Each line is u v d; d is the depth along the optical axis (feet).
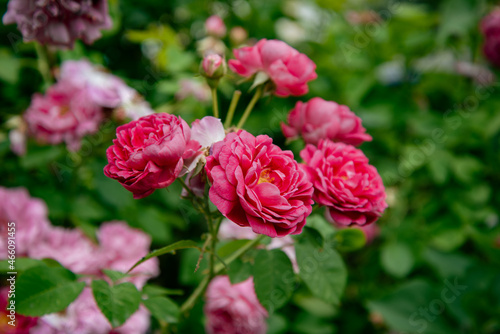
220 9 2.75
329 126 1.47
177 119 1.27
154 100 2.44
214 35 2.43
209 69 1.44
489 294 2.13
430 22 2.71
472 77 2.76
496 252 2.37
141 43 2.71
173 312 1.43
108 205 2.05
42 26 1.62
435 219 2.62
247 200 1.21
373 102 2.78
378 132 2.76
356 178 1.36
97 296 1.28
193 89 2.20
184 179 1.39
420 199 2.85
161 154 1.20
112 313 1.26
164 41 2.31
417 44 2.72
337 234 1.56
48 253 1.68
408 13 2.72
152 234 2.19
